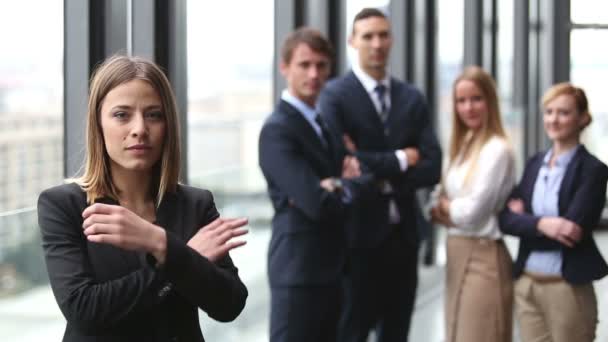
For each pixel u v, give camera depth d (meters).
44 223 2.61
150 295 2.53
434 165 5.70
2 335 3.73
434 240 9.45
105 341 2.56
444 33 10.06
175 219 2.73
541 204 5.32
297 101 5.07
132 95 2.62
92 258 2.61
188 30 5.19
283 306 4.92
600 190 5.20
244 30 6.12
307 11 6.96
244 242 2.70
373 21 5.68
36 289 3.88
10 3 4.41
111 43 4.34
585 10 13.50
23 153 4.75
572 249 5.20
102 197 2.66
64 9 4.29
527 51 14.49
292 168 4.82
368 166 5.53
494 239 5.54
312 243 4.93
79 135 4.29
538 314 5.33
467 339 5.54
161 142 2.69
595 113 13.38
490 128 5.54
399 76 8.78
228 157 6.00
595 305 5.29
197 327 2.72
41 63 4.39
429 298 9.11
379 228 5.56
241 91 6.09
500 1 12.94
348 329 5.62
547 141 14.88
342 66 7.44
